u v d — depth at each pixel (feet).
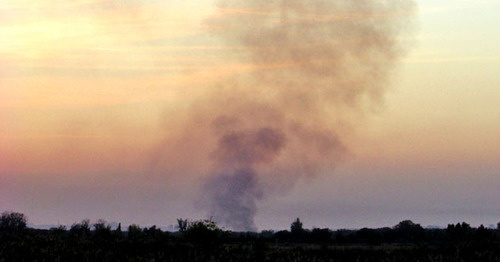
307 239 540.93
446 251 357.20
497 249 367.25
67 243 349.61
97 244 351.67
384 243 504.84
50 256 289.94
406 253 350.43
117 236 442.09
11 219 538.06
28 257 284.61
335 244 494.18
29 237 368.48
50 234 469.16
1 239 350.02
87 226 507.71
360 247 424.46
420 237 536.01
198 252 321.52
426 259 319.88
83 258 289.53
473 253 342.85
